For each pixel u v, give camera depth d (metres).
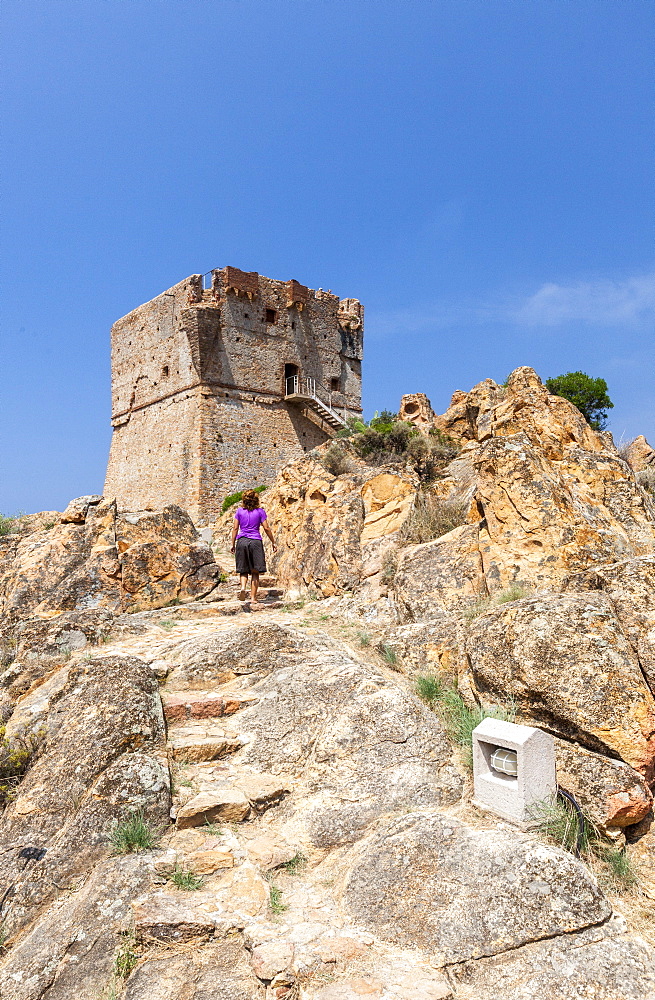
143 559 12.10
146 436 36.50
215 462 32.72
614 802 5.21
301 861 5.13
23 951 4.32
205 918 4.36
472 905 4.34
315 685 6.97
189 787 5.77
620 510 8.77
